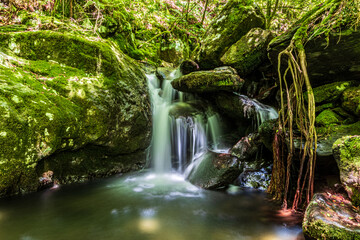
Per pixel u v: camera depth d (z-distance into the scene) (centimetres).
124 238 244
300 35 285
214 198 359
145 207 324
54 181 355
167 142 538
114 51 472
